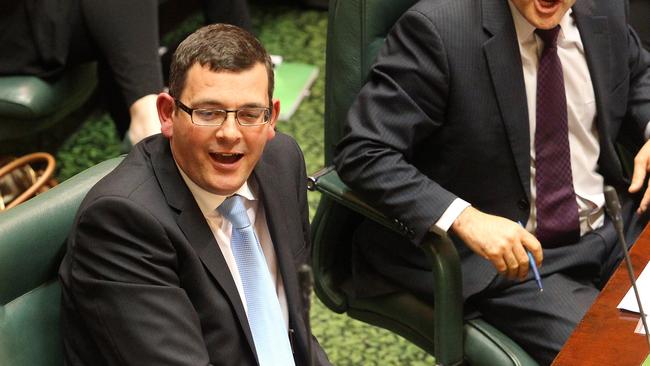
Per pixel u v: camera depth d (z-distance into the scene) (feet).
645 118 29.09
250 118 19.52
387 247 27.50
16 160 35.83
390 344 34.86
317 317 36.19
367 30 26.89
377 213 25.91
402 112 25.76
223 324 20.39
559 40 27.25
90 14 36.11
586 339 20.44
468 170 26.55
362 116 26.09
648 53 30.37
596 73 27.48
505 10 26.00
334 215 28.37
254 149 19.88
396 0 27.14
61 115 38.50
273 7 61.72
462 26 25.77
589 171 27.89
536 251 24.03
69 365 19.76
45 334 19.69
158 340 18.97
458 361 25.77
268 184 22.00
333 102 27.68
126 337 19.02
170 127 20.02
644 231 24.56
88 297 19.15
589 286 27.12
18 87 36.35
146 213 19.25
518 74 26.12
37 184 34.17
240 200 21.16
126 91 36.60
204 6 46.70
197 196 20.57
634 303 21.47
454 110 26.02
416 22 25.80
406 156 26.18
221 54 19.16
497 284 26.22
